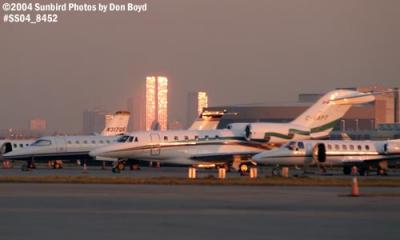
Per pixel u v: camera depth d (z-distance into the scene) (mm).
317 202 165000
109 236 110562
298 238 110000
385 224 126875
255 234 113688
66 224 124062
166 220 130375
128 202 162250
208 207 152625
